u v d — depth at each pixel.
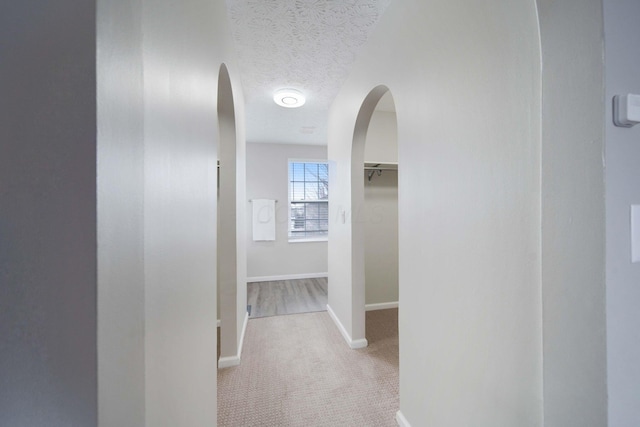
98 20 0.33
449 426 0.99
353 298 2.16
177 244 0.67
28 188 0.32
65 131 0.32
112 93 0.36
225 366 1.87
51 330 0.32
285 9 1.44
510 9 0.72
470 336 0.88
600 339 0.56
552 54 0.62
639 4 0.58
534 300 0.67
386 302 3.08
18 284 0.32
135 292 0.43
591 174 0.57
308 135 3.93
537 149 0.66
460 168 0.91
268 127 3.54
